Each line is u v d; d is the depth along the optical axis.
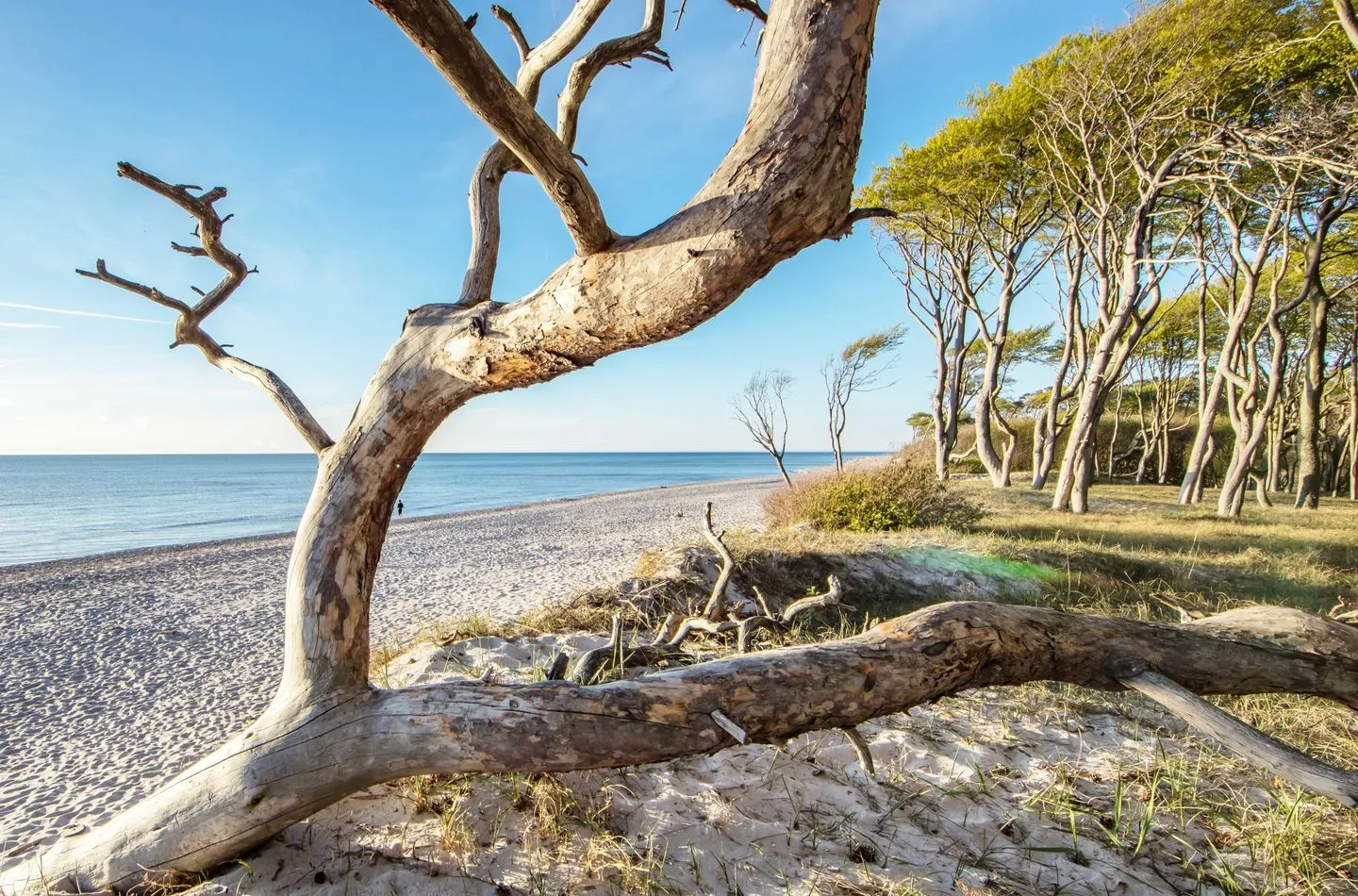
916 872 2.15
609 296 1.53
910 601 6.88
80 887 1.92
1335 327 21.41
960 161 14.98
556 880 2.01
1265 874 2.25
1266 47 10.49
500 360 1.82
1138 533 10.34
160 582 10.90
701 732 1.81
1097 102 12.83
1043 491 17.14
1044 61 13.70
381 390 2.03
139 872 1.90
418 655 4.13
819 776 2.72
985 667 2.09
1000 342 18.22
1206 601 6.91
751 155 1.37
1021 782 2.79
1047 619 2.23
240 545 16.42
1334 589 7.30
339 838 2.14
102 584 10.73
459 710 1.84
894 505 10.16
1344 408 25.12
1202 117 10.95
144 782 3.85
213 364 2.50
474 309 1.91
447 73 1.13
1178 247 16.73
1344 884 2.20
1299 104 10.10
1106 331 13.25
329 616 1.99
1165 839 2.42
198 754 4.26
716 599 4.65
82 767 4.07
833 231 1.48
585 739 1.78
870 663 1.95
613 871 2.07
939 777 2.79
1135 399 28.81
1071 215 14.80
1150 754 3.06
